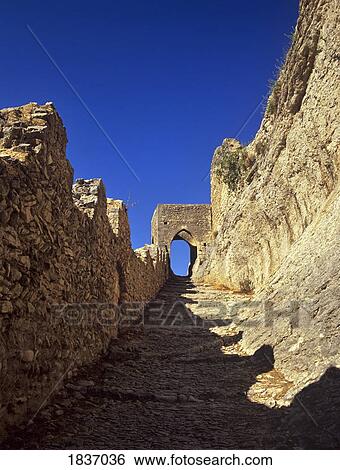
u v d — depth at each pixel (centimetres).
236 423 570
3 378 462
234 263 1811
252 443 497
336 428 469
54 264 638
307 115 1130
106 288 953
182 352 956
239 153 2186
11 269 498
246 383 727
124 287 1120
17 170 534
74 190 930
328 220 937
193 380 770
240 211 1739
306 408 540
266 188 1436
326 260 816
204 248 3434
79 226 777
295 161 1207
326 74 1030
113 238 1053
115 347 938
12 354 486
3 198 492
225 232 2044
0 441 453
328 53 1012
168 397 666
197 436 527
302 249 999
